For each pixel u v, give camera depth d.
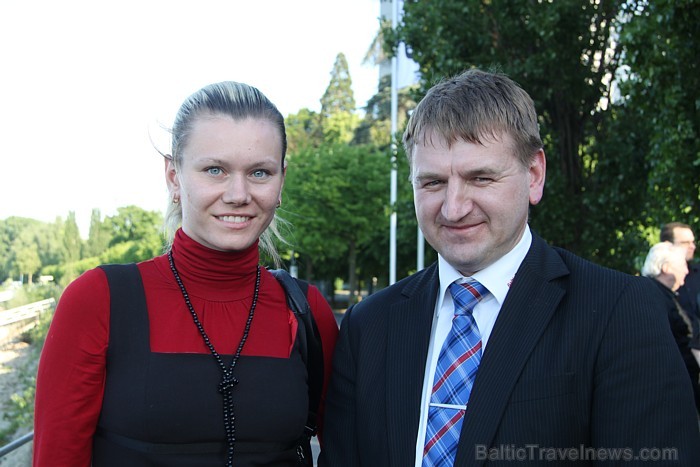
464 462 1.50
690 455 1.42
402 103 23.92
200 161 1.74
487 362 1.56
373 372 1.79
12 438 3.44
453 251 1.64
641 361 1.46
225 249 1.79
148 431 1.64
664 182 5.53
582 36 6.76
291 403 1.80
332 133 50.22
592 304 1.54
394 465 1.64
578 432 1.48
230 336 1.80
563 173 7.19
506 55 6.94
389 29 8.05
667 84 5.16
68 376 1.65
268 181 1.80
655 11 5.02
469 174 1.58
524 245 1.70
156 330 1.74
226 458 1.70
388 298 1.92
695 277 5.18
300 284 2.10
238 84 1.83
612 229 7.29
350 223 25.09
